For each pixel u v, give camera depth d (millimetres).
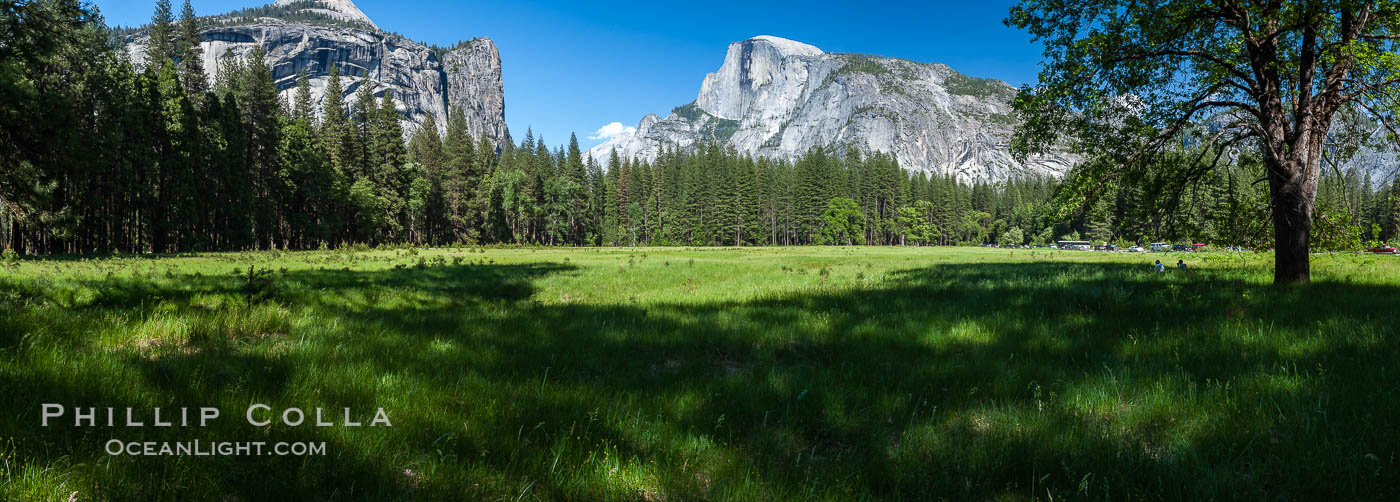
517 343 5039
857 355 4840
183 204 45406
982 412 3211
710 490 2256
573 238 109125
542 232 104375
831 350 5152
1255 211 11812
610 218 123000
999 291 10031
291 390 3018
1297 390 3410
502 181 92812
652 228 124875
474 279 18328
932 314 7012
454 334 5316
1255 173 12367
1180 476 2340
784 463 2527
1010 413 3133
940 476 2410
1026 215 142625
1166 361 4316
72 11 15000
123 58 43156
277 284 11531
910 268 24156
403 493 2061
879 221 132750
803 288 12773
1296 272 10414
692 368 4352
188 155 45781
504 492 2121
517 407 3025
